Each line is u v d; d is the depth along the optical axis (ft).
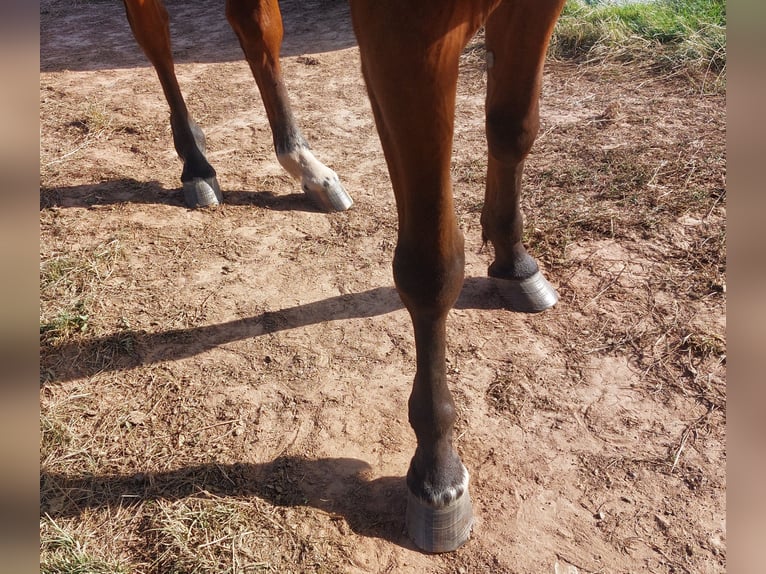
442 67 4.53
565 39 17.13
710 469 6.97
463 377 8.23
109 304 9.71
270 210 11.74
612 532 6.44
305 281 10.02
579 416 7.66
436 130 4.82
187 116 11.84
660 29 16.93
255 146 13.91
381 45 4.46
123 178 12.82
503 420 7.66
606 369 8.24
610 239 10.32
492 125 7.84
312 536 6.51
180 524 6.59
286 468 7.24
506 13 6.84
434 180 5.11
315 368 8.53
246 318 9.39
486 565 6.23
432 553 6.35
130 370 8.64
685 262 9.72
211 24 21.88
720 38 15.93
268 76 11.18
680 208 10.75
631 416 7.62
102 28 21.98
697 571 6.06
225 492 6.98
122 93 16.65
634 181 11.51
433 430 6.20
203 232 11.19
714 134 12.71
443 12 4.27
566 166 12.13
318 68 17.49
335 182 11.55
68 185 12.62
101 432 7.77
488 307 9.31
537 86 7.52
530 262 9.19
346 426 7.72
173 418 7.94
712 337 8.43
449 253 5.52
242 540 6.46
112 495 7.02
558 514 6.64
